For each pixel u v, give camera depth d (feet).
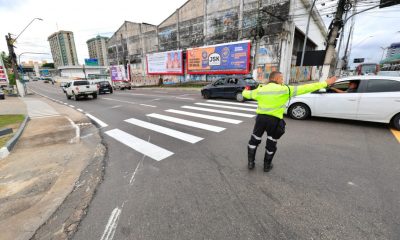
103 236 7.54
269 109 10.77
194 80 86.94
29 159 15.33
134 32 120.16
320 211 8.29
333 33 43.78
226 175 11.50
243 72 67.87
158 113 30.27
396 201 8.70
